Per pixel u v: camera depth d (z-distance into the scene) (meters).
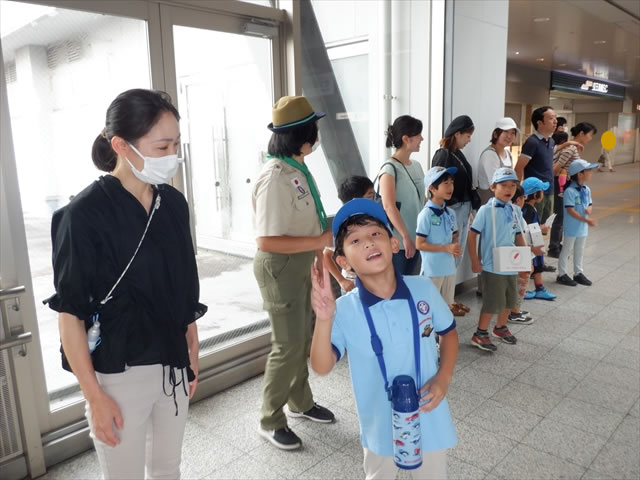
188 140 4.40
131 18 2.50
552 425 2.49
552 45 11.69
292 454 2.29
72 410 2.33
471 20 4.40
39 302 2.55
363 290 1.37
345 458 2.26
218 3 2.83
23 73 2.19
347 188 2.64
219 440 2.42
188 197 3.39
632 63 14.92
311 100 4.12
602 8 8.27
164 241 1.31
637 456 2.21
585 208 4.90
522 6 8.12
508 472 2.11
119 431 1.29
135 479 1.35
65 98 2.35
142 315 1.28
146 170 1.21
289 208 2.14
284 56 3.31
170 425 1.42
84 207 1.20
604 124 21.98
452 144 3.95
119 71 2.53
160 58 2.63
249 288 4.29
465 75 4.43
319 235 2.20
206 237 4.66
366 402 1.41
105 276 1.23
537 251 4.07
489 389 2.88
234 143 4.43
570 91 17.55
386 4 4.25
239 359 3.06
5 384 2.05
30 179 2.28
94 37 2.41
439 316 1.44
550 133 5.00
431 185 3.19
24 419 2.09
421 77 4.37
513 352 3.41
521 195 3.74
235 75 3.75
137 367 1.29
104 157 1.34
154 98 1.21
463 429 2.46
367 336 1.36
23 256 2.10
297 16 3.24
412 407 1.25
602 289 4.86
